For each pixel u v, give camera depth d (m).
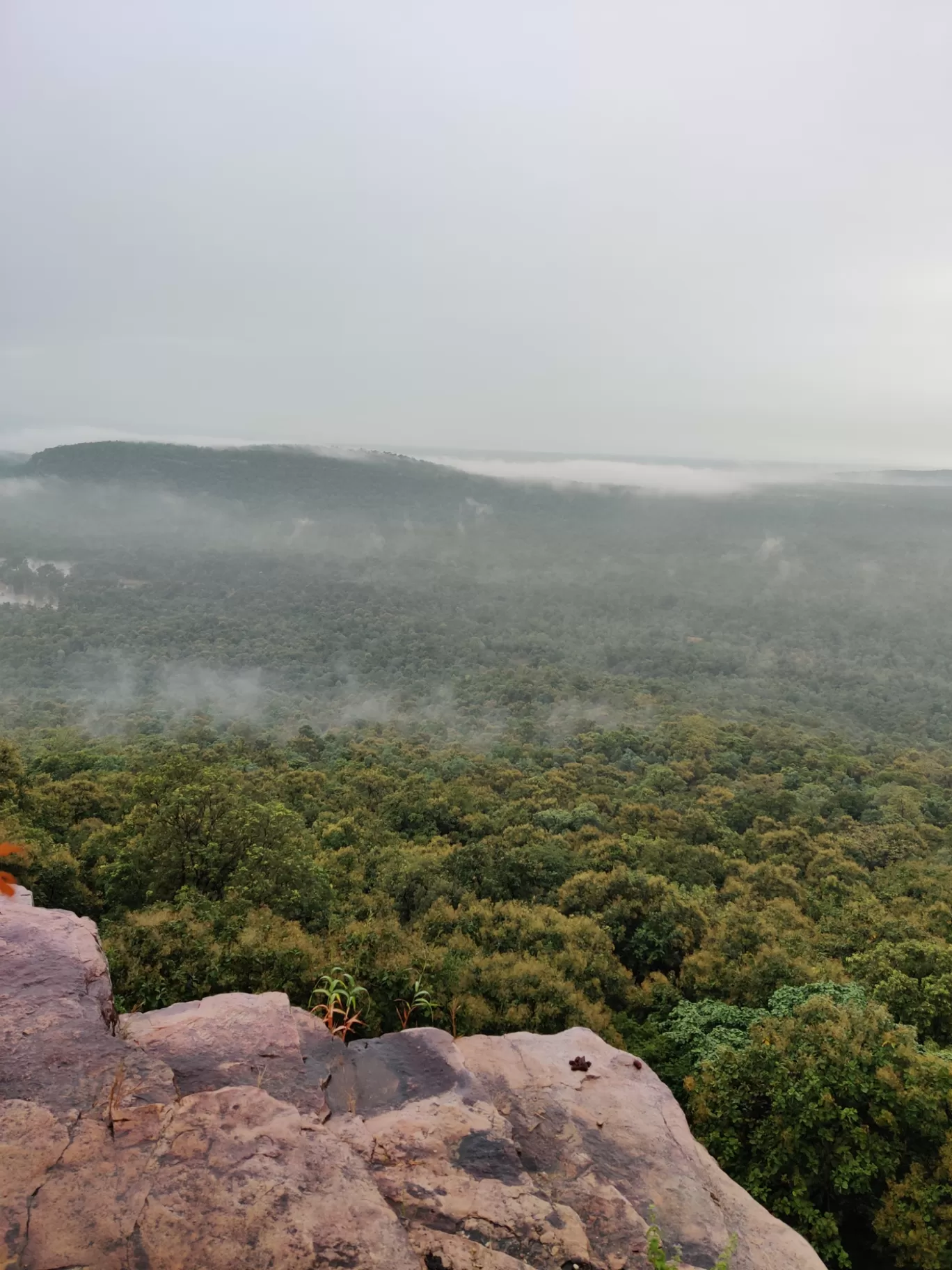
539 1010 14.27
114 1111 5.16
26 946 7.15
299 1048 6.51
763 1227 5.91
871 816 52.00
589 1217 5.49
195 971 11.52
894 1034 11.45
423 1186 5.30
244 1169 4.86
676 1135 6.68
